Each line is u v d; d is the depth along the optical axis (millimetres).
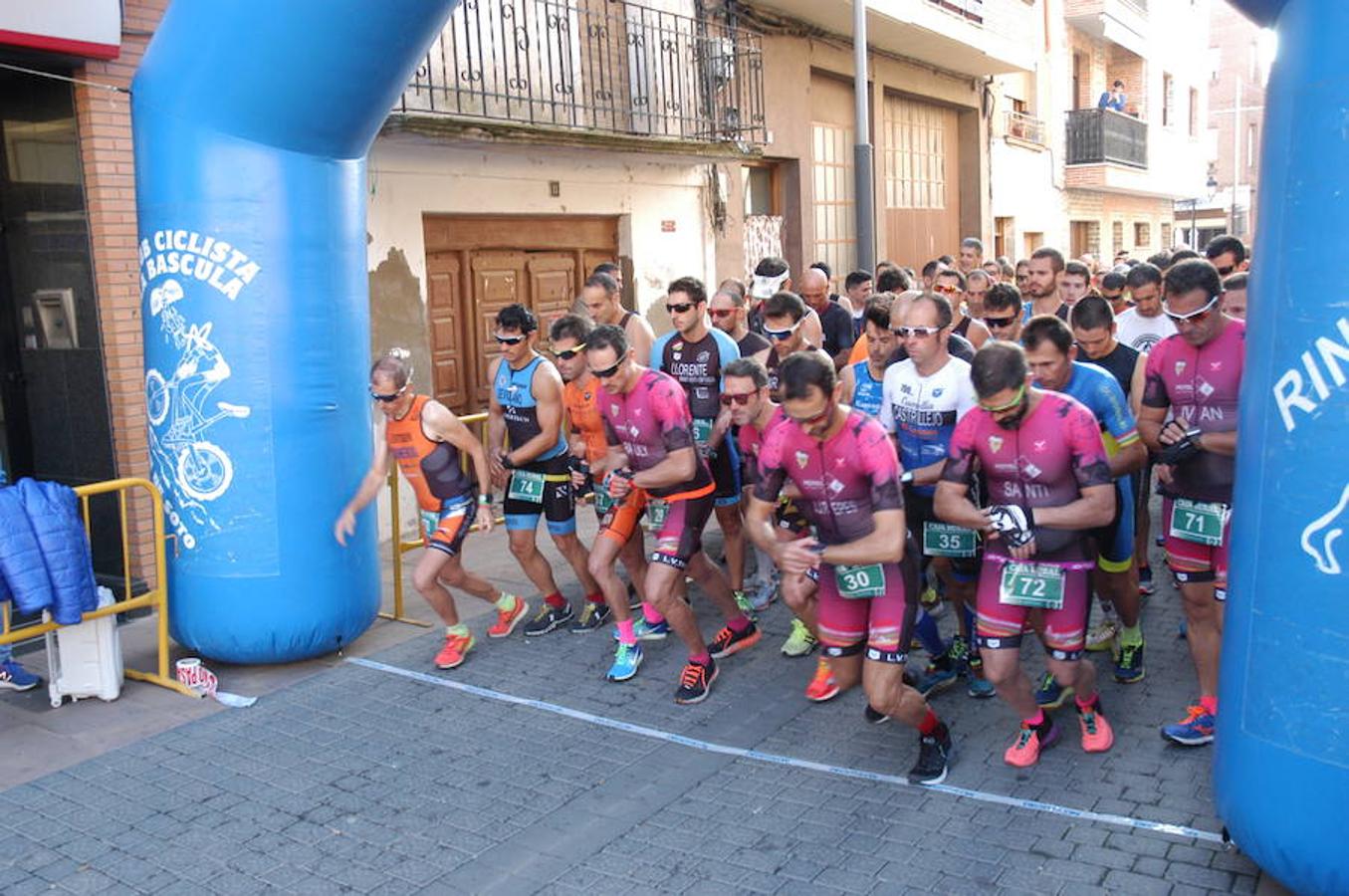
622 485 4941
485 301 8953
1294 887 3025
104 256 6211
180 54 5098
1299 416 2889
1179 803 3857
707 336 6008
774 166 12719
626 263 10141
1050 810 3863
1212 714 4270
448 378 8680
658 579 4918
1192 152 28094
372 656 5758
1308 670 2883
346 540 5559
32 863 3760
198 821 4023
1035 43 19875
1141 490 6098
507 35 8938
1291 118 2930
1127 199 25734
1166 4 25266
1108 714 4676
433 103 7836
